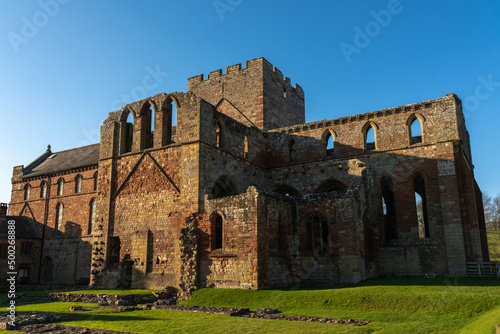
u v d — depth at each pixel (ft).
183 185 101.86
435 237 104.63
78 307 80.74
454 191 102.78
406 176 110.73
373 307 66.59
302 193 123.75
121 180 115.34
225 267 91.50
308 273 95.50
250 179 122.31
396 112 115.03
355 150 118.93
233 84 146.10
